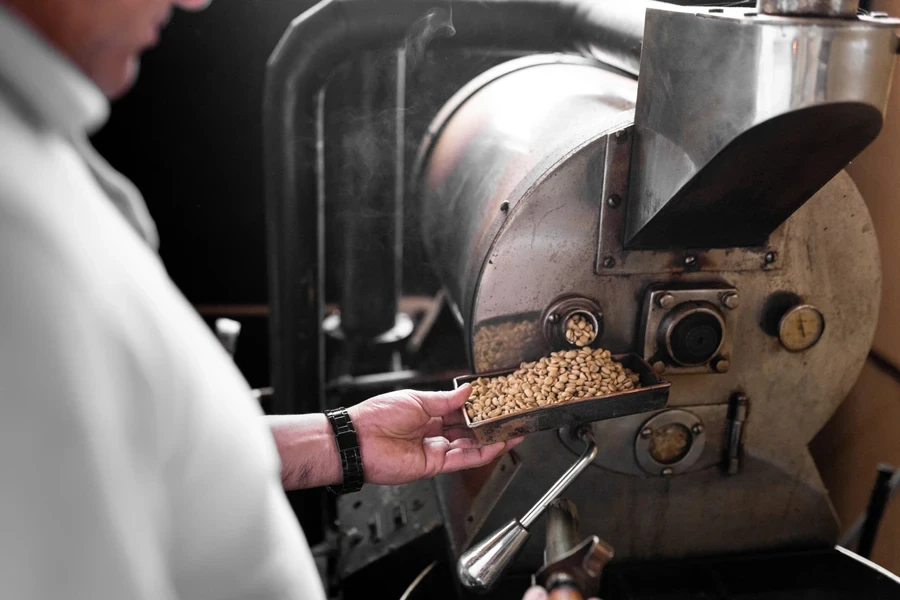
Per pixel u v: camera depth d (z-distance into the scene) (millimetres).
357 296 1848
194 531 426
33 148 368
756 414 1004
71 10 389
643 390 846
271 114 1335
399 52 1664
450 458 902
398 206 1798
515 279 918
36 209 346
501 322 936
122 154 2086
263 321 2219
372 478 886
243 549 453
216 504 430
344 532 1272
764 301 955
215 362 449
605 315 935
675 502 1029
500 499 985
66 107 376
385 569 1225
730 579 1021
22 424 335
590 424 962
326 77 1322
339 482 885
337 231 2088
